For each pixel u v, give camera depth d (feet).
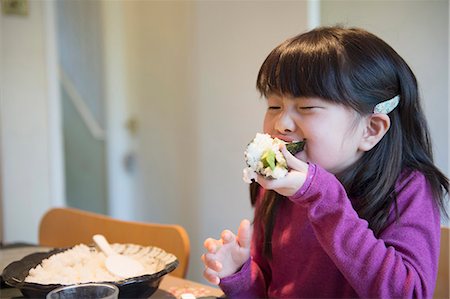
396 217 2.45
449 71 4.34
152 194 7.86
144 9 7.72
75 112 7.88
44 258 2.93
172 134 7.28
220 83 6.10
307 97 2.35
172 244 3.45
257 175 2.16
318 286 2.71
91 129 8.14
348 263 2.22
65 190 7.80
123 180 8.27
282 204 2.97
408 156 2.67
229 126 6.00
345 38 2.49
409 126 2.66
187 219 6.99
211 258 2.54
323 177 2.23
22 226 6.59
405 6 4.57
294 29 5.11
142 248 3.04
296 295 2.77
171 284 3.06
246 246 2.65
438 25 4.39
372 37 2.57
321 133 2.34
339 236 2.23
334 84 2.31
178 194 7.22
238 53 5.79
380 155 2.57
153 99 7.70
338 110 2.35
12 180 6.49
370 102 2.41
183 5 6.79
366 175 2.53
